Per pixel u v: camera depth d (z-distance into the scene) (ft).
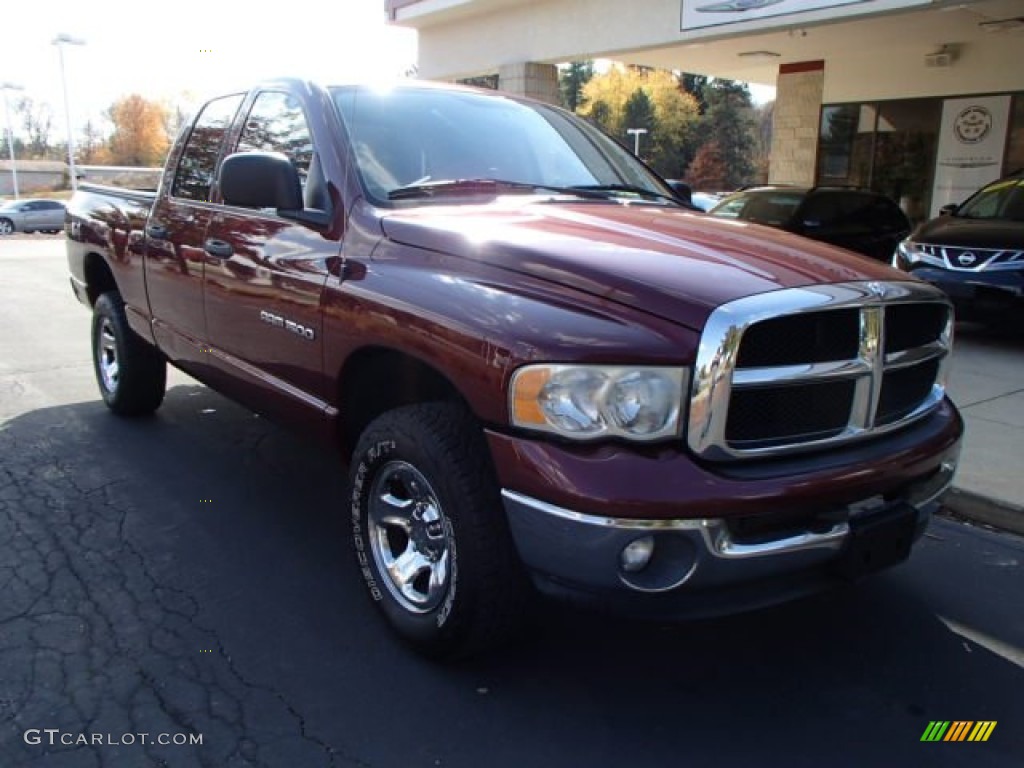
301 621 10.87
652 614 8.14
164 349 16.14
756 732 9.00
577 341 8.00
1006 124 44.91
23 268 55.16
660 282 8.32
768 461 8.34
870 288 8.82
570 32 42.57
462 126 13.06
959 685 9.90
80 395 21.20
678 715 9.25
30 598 11.24
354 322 10.25
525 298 8.64
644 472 7.80
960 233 27.53
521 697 9.46
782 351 8.29
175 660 9.95
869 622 11.23
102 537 13.09
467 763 8.41
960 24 39.99
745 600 8.34
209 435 18.01
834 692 9.73
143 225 16.19
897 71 48.62
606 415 7.91
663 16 38.04
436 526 9.67
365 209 10.92
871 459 8.80
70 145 132.26
